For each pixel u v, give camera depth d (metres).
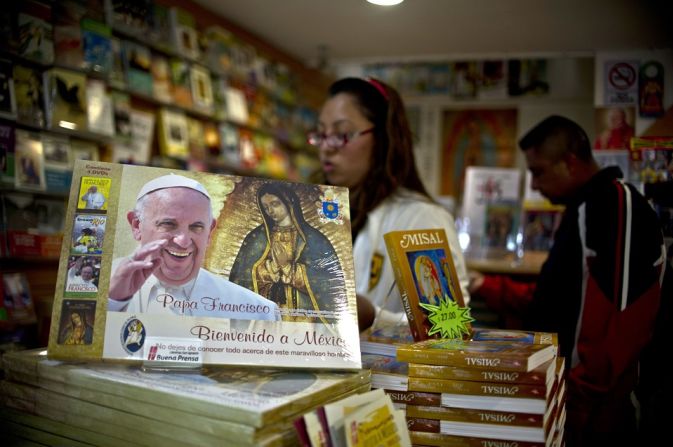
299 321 1.09
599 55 2.33
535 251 3.30
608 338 1.68
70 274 1.07
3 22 1.94
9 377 1.18
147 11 2.57
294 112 3.82
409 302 1.31
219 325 1.06
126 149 2.53
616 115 2.24
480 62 3.38
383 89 2.08
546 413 1.07
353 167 2.06
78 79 2.21
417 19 2.42
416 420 1.12
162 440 0.95
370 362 1.25
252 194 1.18
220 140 3.12
